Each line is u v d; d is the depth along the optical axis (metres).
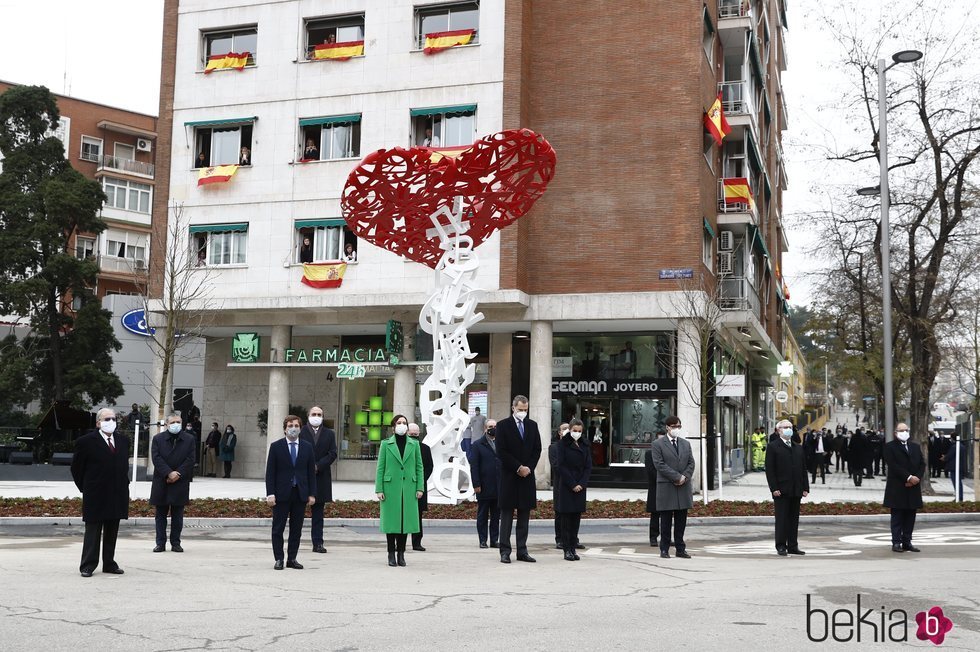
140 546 13.34
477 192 18.83
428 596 8.81
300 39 31.31
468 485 19.58
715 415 30.22
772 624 7.53
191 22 32.50
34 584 9.26
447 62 29.52
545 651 6.43
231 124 31.80
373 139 30.02
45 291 36.84
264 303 30.45
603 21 29.16
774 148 47.59
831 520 18.69
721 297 29.83
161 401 24.23
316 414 13.21
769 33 46.06
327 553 12.82
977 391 45.41
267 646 6.50
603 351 30.62
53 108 39.88
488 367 31.92
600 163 28.72
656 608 8.23
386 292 29.53
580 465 12.27
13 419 43.09
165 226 31.95
